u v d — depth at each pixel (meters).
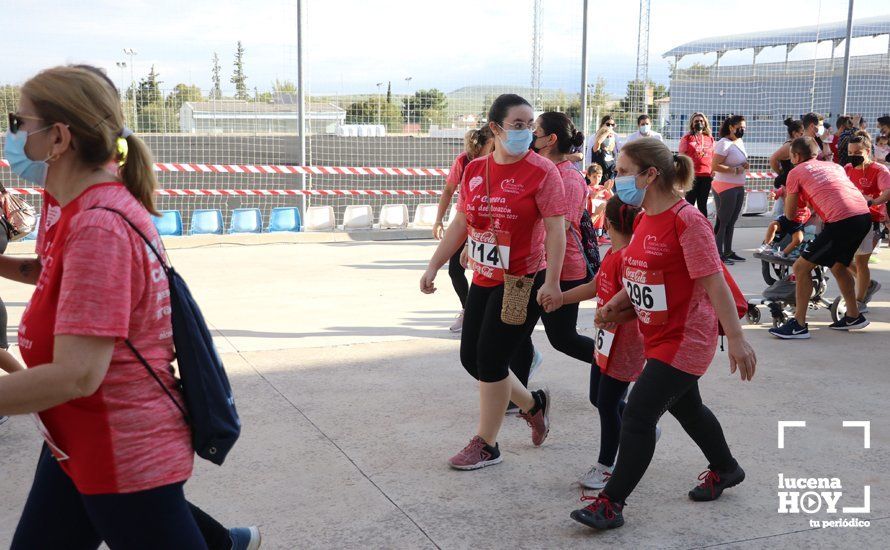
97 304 1.75
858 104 14.91
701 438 3.55
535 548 3.20
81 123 1.85
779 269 8.15
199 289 8.27
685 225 3.05
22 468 3.90
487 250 3.75
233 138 11.93
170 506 1.97
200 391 1.99
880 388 5.26
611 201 3.55
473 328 3.88
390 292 8.23
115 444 1.88
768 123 14.81
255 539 2.68
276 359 5.79
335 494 3.67
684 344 3.15
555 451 4.20
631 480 3.26
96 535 2.12
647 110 13.27
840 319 7.03
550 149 4.50
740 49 14.42
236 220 11.71
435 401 4.94
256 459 4.05
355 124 12.23
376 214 14.77
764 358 5.97
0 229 4.47
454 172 6.27
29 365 1.89
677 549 3.20
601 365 3.68
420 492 3.70
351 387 5.19
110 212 1.82
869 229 6.36
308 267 9.62
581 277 4.44
